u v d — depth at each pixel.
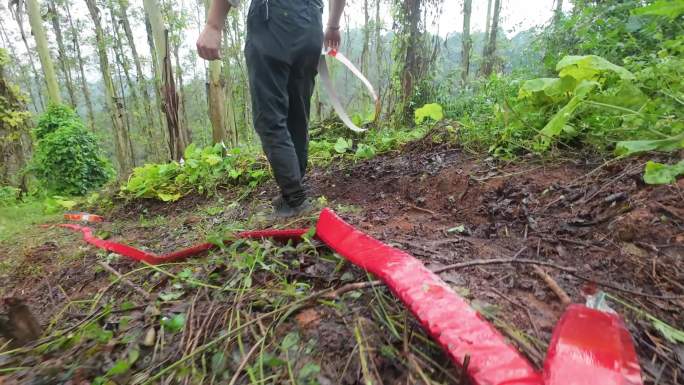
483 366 0.62
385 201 2.02
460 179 1.95
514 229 1.36
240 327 0.86
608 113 1.80
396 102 4.76
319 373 0.75
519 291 0.96
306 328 0.89
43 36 11.22
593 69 1.85
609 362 0.59
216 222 2.18
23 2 11.48
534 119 2.09
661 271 0.98
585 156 1.80
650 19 2.39
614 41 2.53
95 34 18.17
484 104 3.15
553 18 4.16
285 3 1.60
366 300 0.97
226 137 8.66
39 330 1.04
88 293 1.43
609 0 2.81
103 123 27.28
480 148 2.36
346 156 3.20
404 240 1.36
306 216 1.80
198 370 0.81
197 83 25.06
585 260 1.08
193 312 1.05
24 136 14.05
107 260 1.75
